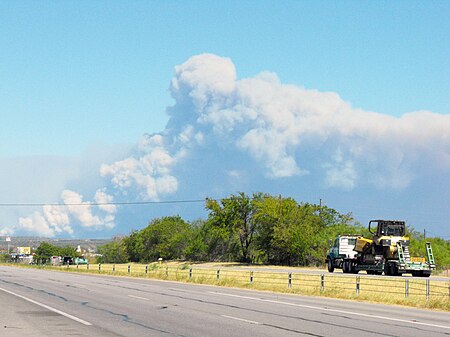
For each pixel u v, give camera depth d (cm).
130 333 1532
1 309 2189
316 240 8750
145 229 13475
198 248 11012
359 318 1981
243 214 9906
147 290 3497
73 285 3988
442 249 8088
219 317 1964
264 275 5562
